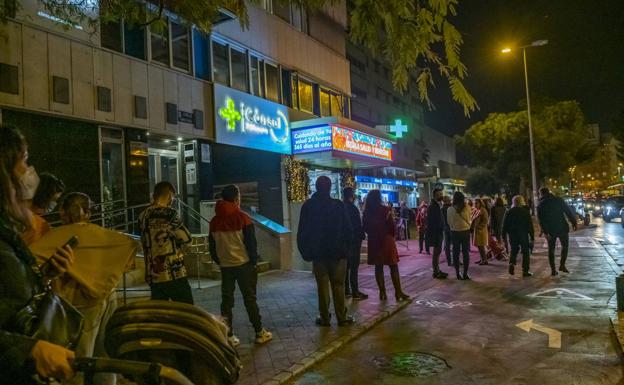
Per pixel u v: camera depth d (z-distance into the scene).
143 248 5.07
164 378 1.85
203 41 15.03
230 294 6.17
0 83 9.44
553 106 37.16
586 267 12.05
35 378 1.81
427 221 11.04
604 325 6.75
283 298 8.92
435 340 6.27
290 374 5.06
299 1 5.84
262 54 17.61
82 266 3.25
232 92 15.58
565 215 11.19
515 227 10.91
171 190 5.32
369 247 8.61
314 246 6.75
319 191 6.89
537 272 11.48
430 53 4.24
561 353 5.66
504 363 5.38
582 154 40.50
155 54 13.23
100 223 11.42
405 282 10.52
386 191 29.75
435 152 50.19
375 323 7.14
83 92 11.06
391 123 41.72
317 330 6.66
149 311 2.48
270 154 18.36
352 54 36.19
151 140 13.99
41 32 10.26
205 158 14.72
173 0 6.99
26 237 3.35
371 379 5.02
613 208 32.38
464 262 10.66
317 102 21.31
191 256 11.22
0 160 2.01
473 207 14.02
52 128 10.64
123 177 12.30
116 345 2.51
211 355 2.45
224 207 6.16
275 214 18.14
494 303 8.28
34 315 1.90
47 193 3.66
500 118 38.16
